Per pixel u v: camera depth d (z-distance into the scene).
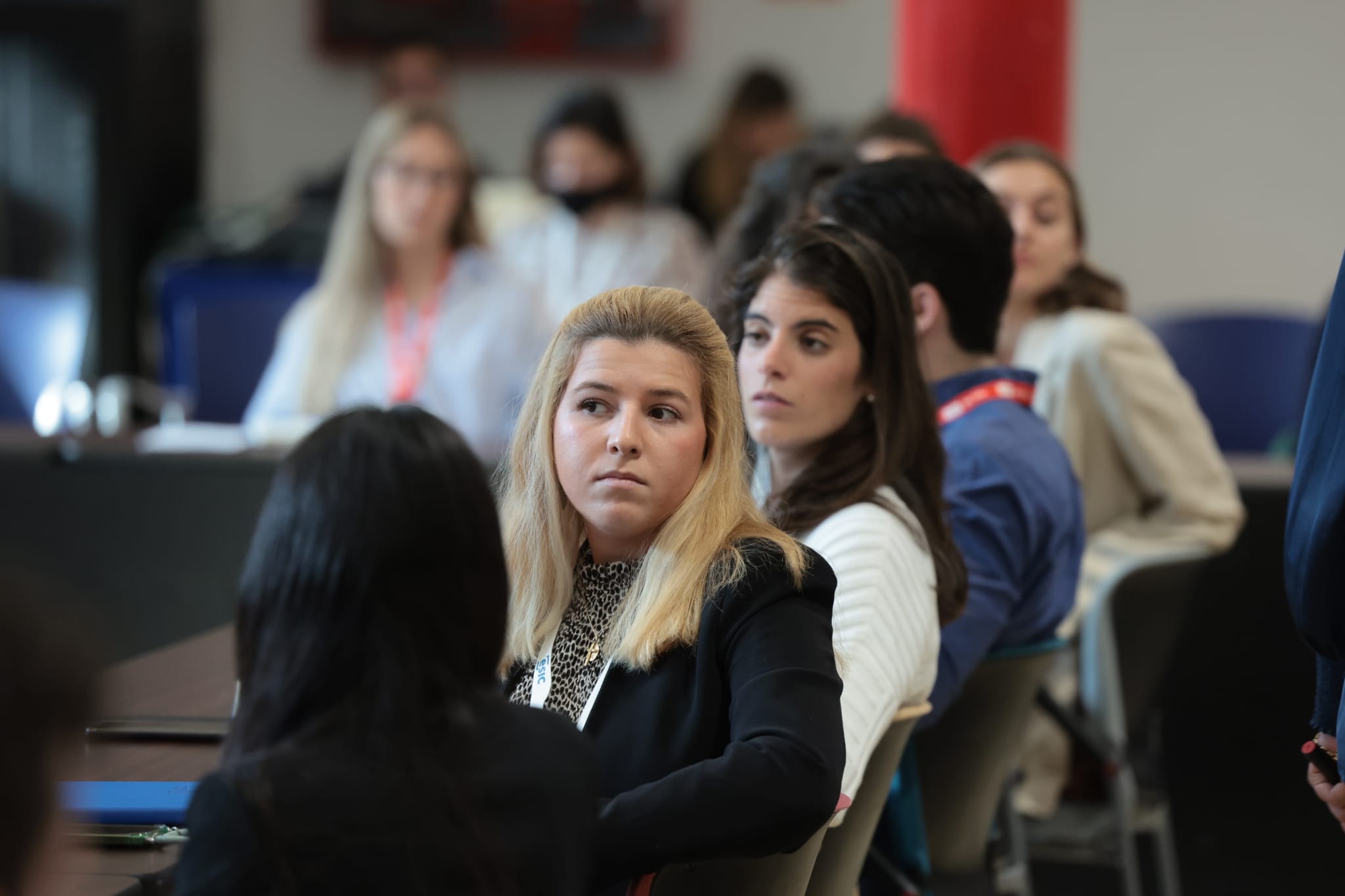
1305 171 23.52
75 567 11.55
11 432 12.98
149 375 23.88
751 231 9.88
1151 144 23.92
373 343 13.89
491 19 25.75
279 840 3.57
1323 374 5.09
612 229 17.14
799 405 6.07
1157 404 9.67
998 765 6.97
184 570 11.42
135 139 24.44
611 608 5.33
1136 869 9.28
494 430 13.85
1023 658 6.90
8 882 2.98
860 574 5.77
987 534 6.82
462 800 3.73
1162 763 11.43
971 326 7.24
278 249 19.95
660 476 5.16
